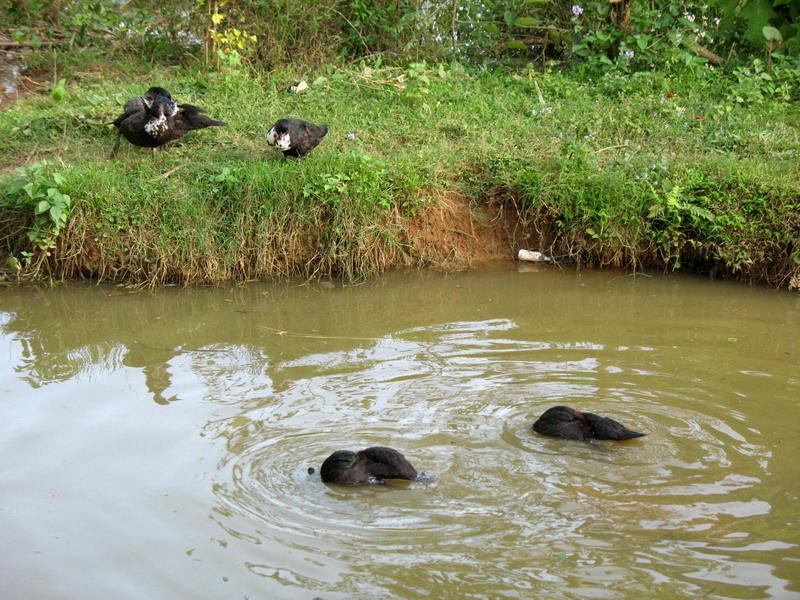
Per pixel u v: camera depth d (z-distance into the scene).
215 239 10.02
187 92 11.60
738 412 8.27
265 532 7.34
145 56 12.44
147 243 9.95
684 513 7.46
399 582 7.06
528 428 8.12
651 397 8.42
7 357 8.91
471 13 12.77
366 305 9.69
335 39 12.54
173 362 8.85
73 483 7.64
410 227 10.34
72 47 12.39
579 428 8.02
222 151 10.67
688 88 11.84
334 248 10.08
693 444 7.99
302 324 9.38
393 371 8.71
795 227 9.95
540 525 7.39
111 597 7.00
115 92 11.55
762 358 8.88
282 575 7.10
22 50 12.53
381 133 11.07
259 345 9.07
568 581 7.07
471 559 7.19
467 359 8.85
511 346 9.02
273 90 11.68
